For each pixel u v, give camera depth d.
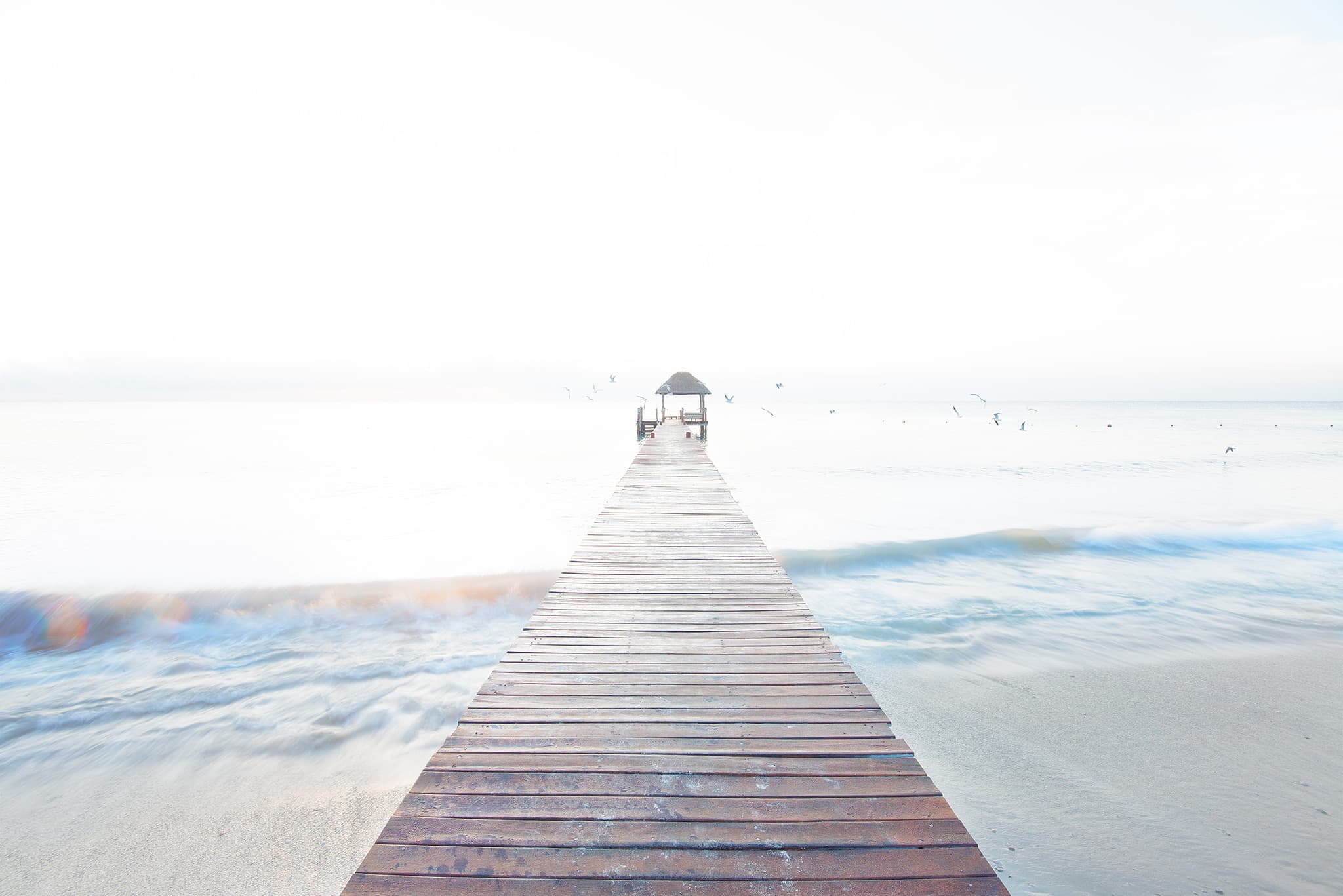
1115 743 6.49
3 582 12.01
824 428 76.62
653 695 3.53
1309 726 6.82
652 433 26.47
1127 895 4.45
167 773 6.10
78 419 104.88
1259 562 13.79
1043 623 10.07
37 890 4.66
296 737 6.72
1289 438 57.06
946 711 7.19
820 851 2.27
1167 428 76.94
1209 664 8.51
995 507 20.94
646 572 6.07
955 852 2.26
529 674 3.80
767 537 15.91
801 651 4.19
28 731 6.86
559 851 2.25
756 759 2.86
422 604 10.92
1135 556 14.27
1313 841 5.01
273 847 5.09
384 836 2.29
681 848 2.27
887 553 14.23
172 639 9.55
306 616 10.43
